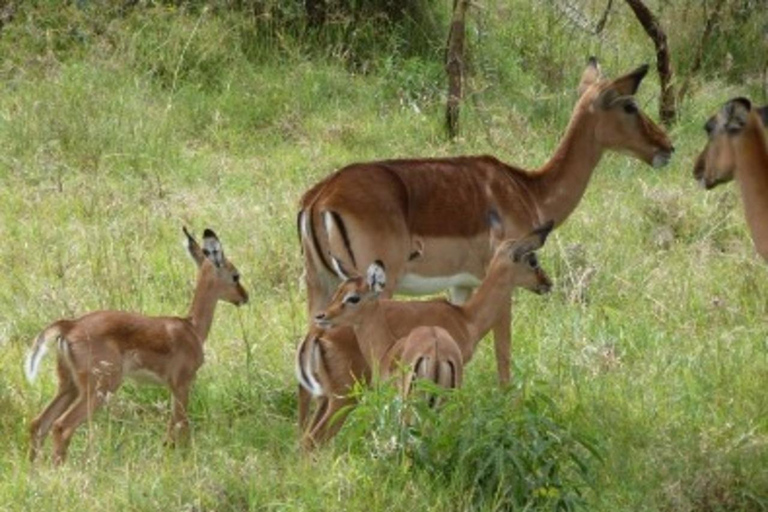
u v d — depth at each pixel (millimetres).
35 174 19109
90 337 12078
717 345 14086
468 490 10734
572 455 10789
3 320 14695
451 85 21281
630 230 17875
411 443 10906
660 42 22688
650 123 14836
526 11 26031
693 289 15859
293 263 16250
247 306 15180
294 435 12570
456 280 13836
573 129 14664
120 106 20812
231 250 16844
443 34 24391
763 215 12969
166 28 22719
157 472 11328
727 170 13086
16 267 16141
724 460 11398
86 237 16984
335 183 13172
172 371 12492
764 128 13023
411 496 10719
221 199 18594
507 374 13188
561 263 16328
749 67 25766
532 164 20422
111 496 10852
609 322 14891
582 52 25391
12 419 12586
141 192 18656
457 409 10898
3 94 21094
